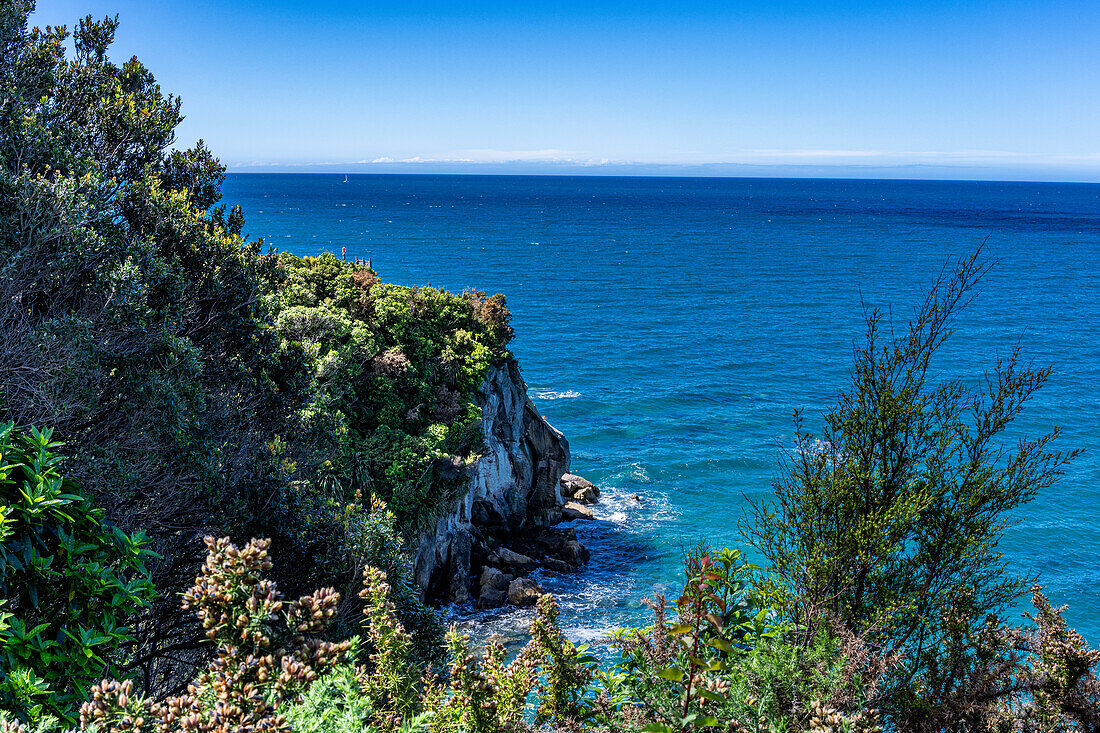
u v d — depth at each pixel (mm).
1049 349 106688
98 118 21531
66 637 7031
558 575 44188
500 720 5539
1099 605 41000
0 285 15258
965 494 9156
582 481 55812
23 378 14484
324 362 35688
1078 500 53531
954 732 6840
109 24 23203
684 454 64562
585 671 6691
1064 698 6984
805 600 8297
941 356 101938
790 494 9992
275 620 4656
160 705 4484
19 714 5836
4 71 20203
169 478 16359
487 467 46594
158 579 14547
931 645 7922
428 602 39062
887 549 8695
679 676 4402
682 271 186625
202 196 23750
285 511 17281
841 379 90688
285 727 3975
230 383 21297
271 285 24172
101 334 16750
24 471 7250
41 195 15953
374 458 36906
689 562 6523
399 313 44406
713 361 98500
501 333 50594
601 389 84125
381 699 5898
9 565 6582
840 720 5297
